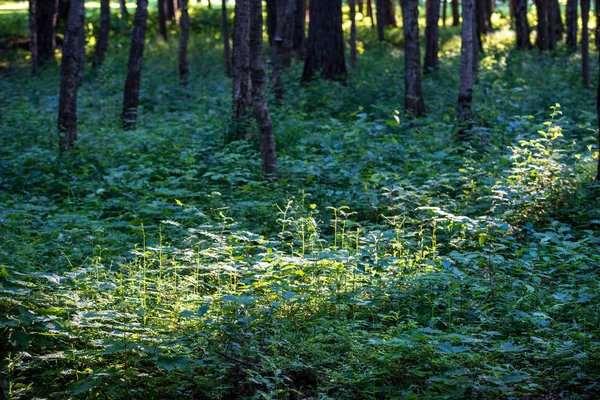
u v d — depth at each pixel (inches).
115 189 423.2
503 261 287.6
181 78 942.4
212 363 209.9
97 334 216.8
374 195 386.3
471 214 371.9
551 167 393.4
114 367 201.6
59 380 203.6
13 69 1149.1
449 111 677.9
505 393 197.5
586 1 780.6
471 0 535.8
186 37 940.6
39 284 245.1
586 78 787.4
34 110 718.5
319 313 247.9
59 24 1387.8
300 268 272.1
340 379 204.7
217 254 287.7
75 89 526.9
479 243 300.8
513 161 440.5
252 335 221.0
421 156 485.4
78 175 470.0
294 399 203.9
